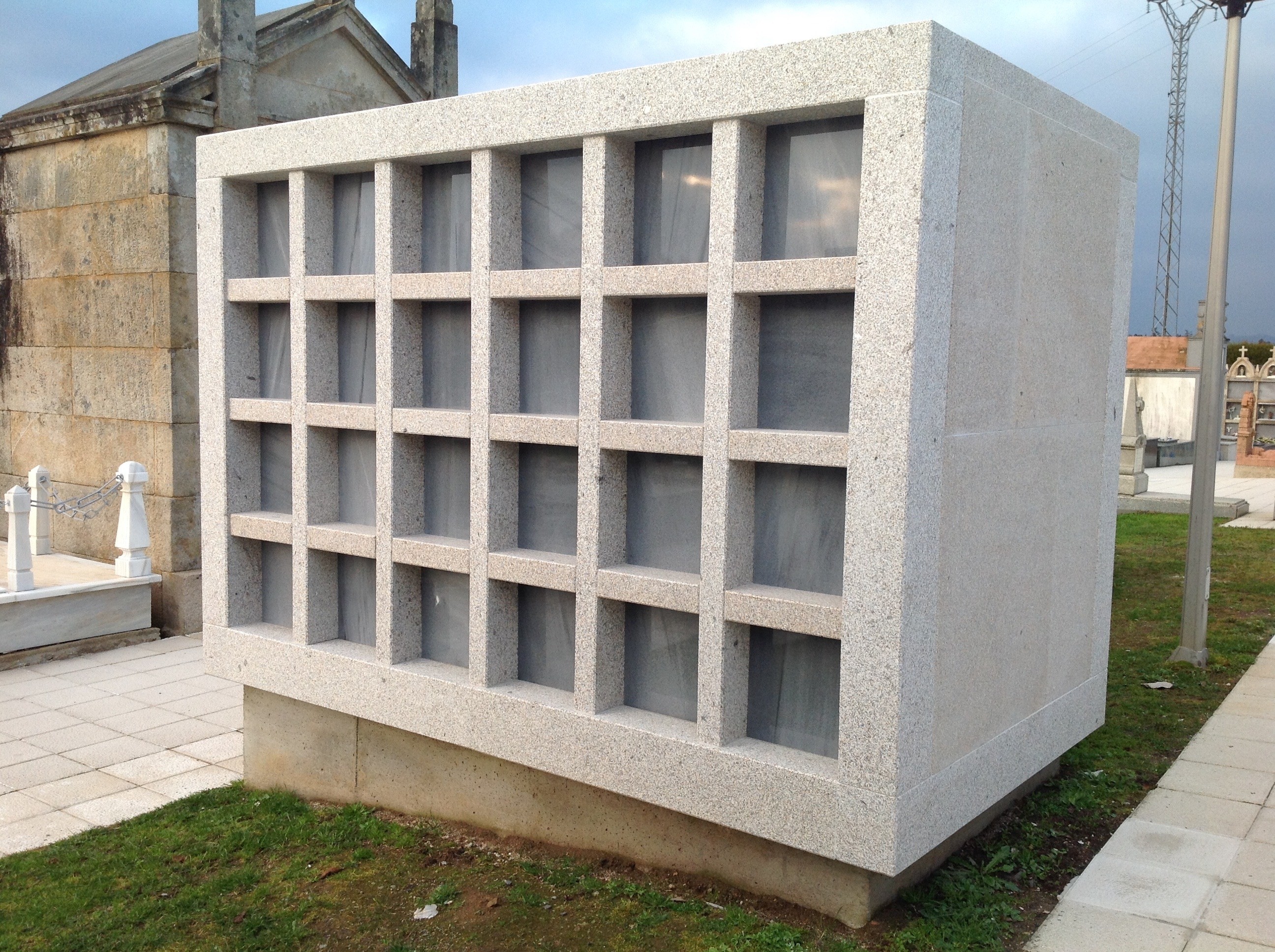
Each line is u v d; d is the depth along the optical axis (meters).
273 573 5.79
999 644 4.35
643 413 4.42
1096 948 3.86
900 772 3.64
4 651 8.41
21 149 10.36
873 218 3.54
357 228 5.30
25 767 6.27
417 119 4.76
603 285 4.25
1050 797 5.24
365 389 5.33
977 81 3.73
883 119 3.50
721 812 4.05
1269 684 7.24
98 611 8.98
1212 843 4.76
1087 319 4.93
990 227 3.95
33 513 10.33
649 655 4.46
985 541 4.14
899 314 3.50
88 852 5.05
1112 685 7.20
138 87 9.42
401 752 5.32
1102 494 5.31
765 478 4.10
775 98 3.73
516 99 4.43
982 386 4.01
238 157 5.43
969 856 4.59
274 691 5.57
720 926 4.04
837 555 3.94
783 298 4.02
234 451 5.66
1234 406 29.19
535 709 4.56
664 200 4.29
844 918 3.99
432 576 5.17
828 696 3.98
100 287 9.80
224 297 5.55
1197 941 3.90
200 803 5.68
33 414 10.69
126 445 9.77
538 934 4.12
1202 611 7.72
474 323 4.67
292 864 4.88
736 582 4.06
